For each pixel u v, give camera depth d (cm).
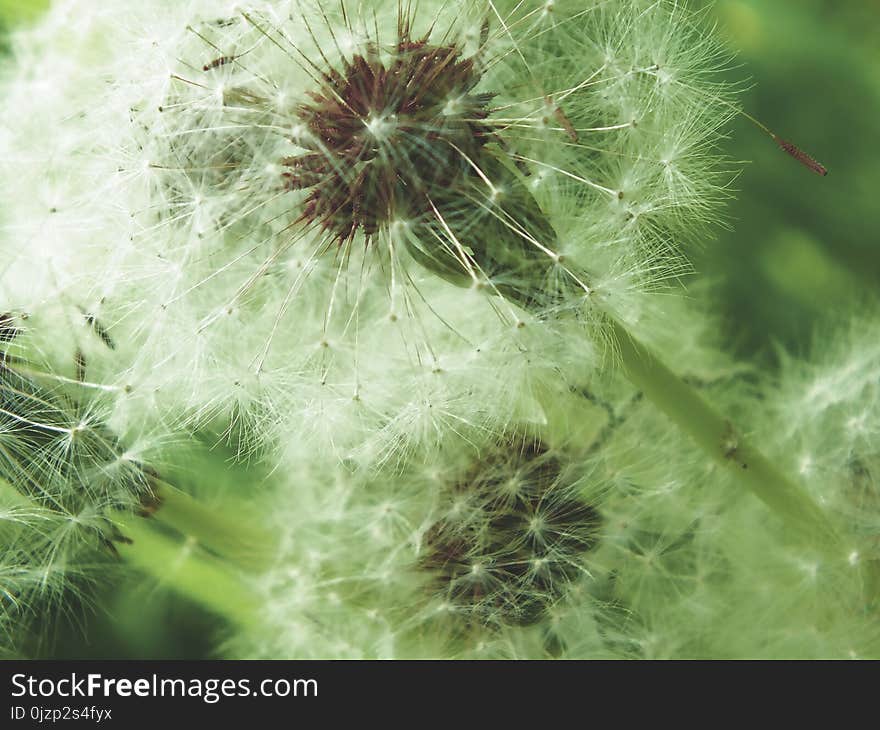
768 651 22
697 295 24
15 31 23
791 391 23
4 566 22
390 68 21
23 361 21
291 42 21
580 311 21
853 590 22
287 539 22
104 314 21
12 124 22
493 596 22
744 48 23
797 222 24
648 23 21
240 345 21
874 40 23
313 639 23
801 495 22
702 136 21
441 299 21
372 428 21
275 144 21
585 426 22
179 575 23
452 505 22
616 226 21
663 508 22
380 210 21
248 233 21
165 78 21
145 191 21
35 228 22
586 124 21
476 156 21
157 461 22
